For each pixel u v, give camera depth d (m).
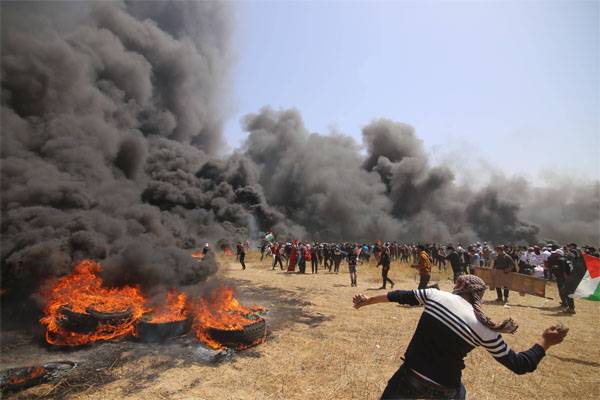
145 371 4.86
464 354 2.21
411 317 8.18
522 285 10.66
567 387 4.70
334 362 5.36
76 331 5.67
